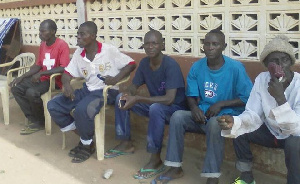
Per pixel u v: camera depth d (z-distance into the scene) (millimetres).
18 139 4324
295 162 2453
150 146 3258
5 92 4773
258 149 3223
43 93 4324
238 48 3342
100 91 3777
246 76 3037
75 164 3600
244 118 2639
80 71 3893
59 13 5289
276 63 2521
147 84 3533
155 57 3330
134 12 4156
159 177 3186
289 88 2561
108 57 3789
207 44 2943
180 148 3098
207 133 2869
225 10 3342
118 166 3531
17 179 3324
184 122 3062
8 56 6297
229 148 3436
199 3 3523
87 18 4754
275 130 2711
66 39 5281
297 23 2938
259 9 3121
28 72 4488
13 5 6145
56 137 4359
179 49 3809
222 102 3016
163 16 3869
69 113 3789
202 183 3145
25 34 6152
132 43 4285
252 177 2990
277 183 3090
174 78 3262
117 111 3654
